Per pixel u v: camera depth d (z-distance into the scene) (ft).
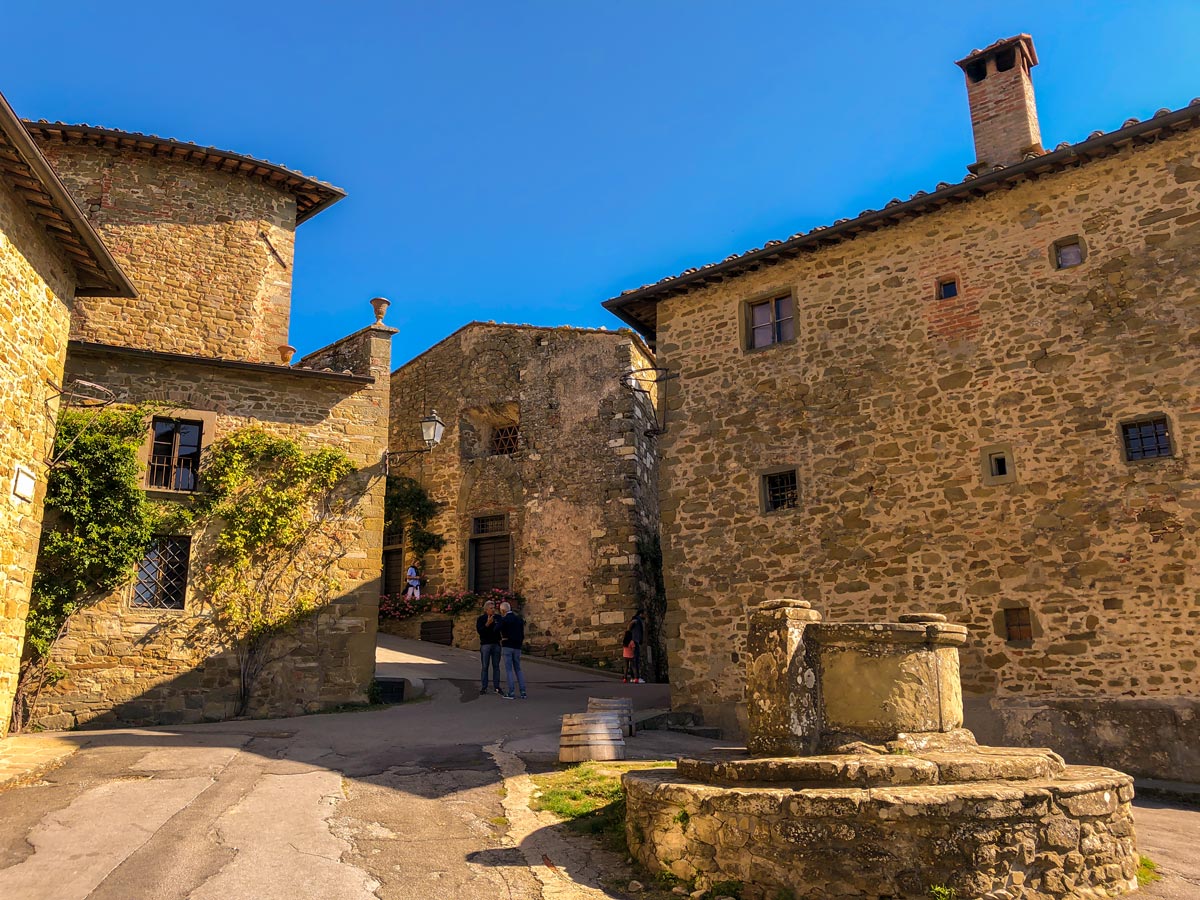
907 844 16.14
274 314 54.08
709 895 17.65
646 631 61.52
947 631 20.36
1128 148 34.30
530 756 30.14
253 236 54.24
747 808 17.66
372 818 22.29
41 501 32.35
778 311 42.75
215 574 41.11
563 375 68.85
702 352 44.24
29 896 16.24
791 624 20.44
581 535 64.80
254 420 43.60
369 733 34.60
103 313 49.29
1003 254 36.73
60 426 38.91
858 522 37.91
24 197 30.04
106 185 50.96
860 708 19.86
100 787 24.49
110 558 38.52
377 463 45.52
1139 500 31.91
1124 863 17.76
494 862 19.48
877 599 36.73
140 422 40.83
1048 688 32.42
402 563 72.49
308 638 42.16
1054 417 34.27
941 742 19.67
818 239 40.81
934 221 38.83
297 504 43.19
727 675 39.68
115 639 38.88
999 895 15.94
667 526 43.11
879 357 38.99
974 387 36.32
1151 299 32.99
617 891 18.25
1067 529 33.17
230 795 23.86
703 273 43.88
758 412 41.73
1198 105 31.91
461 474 71.05
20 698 36.27
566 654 63.00
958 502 35.70
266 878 17.60
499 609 64.03
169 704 39.06
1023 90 41.52
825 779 17.81
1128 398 32.83
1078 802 17.25
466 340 73.92
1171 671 30.22
